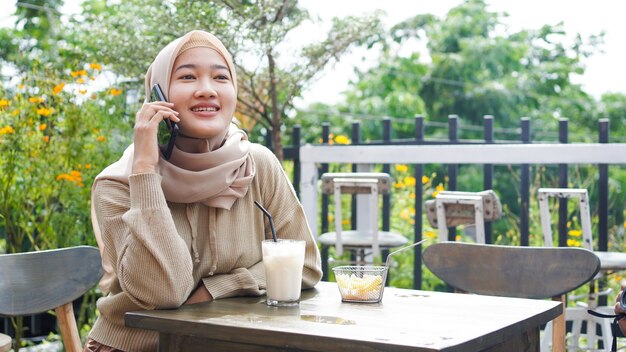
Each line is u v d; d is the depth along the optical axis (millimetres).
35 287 2732
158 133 2301
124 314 2123
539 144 4395
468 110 13672
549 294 2613
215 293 2285
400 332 1827
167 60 2332
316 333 1803
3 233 4746
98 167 4410
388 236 4625
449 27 14266
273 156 2586
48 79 4465
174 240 2156
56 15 8391
